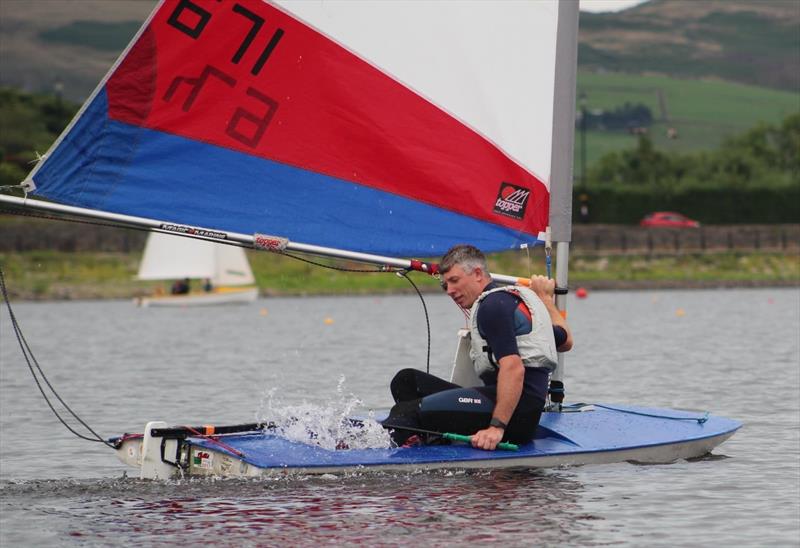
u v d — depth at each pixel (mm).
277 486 22719
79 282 169375
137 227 23656
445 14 24859
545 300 25312
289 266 185625
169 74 23625
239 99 24156
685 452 26469
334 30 24438
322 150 24656
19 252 176500
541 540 19750
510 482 23484
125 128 23453
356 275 185125
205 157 24047
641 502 22562
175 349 70812
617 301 148625
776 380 48375
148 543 19500
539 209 25516
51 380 50438
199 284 161125
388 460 23172
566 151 25688
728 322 97688
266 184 24453
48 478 26047
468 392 24203
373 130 24797
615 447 24953
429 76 24891
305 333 87000
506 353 23562
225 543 19422
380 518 20828
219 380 49938
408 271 25359
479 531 20156
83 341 79312
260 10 24031
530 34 25312
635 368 54625
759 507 22484
